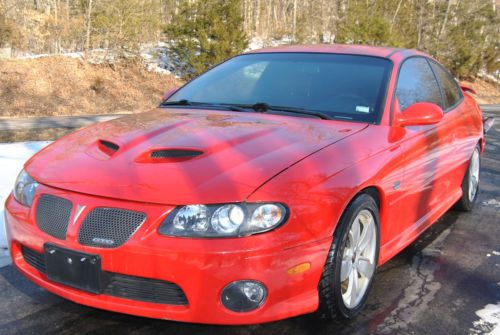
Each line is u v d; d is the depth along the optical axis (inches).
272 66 151.6
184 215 89.9
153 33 990.4
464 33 1405.0
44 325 107.7
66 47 946.1
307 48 159.6
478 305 123.3
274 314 93.0
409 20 1336.1
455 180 177.6
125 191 93.5
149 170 97.2
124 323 108.7
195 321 91.2
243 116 129.0
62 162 107.0
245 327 107.7
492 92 1379.2
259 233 90.1
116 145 108.7
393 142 123.5
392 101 132.9
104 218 93.1
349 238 108.7
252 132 114.1
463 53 1349.7
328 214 98.3
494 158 327.3
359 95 134.0
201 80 159.2
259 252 89.1
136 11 897.5
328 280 100.6
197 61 872.9
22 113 647.8
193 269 88.4
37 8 976.3
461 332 110.3
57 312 113.0
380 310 118.5
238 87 147.6
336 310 105.3
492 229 181.6
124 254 90.6
